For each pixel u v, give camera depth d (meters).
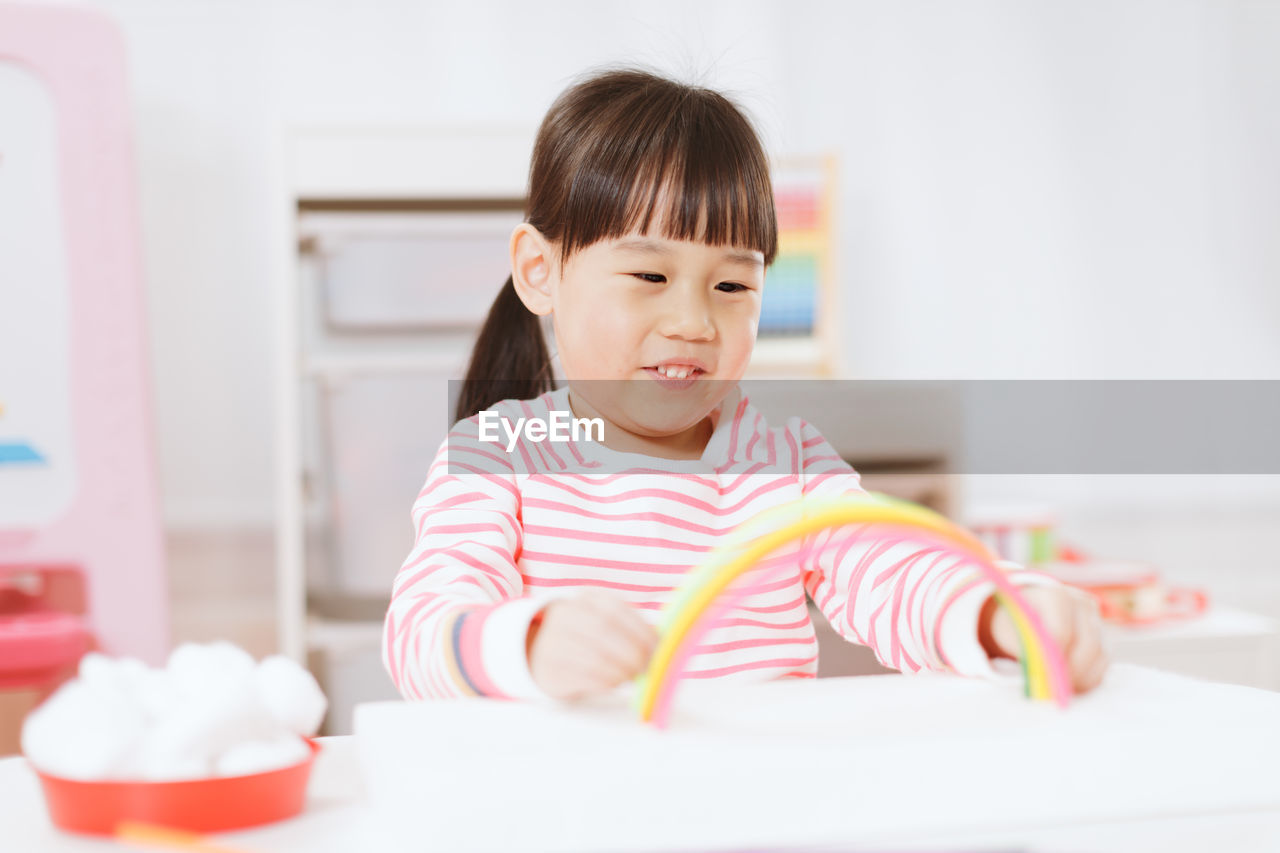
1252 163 2.29
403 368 1.73
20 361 1.37
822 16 2.16
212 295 1.96
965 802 0.31
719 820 0.30
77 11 1.38
